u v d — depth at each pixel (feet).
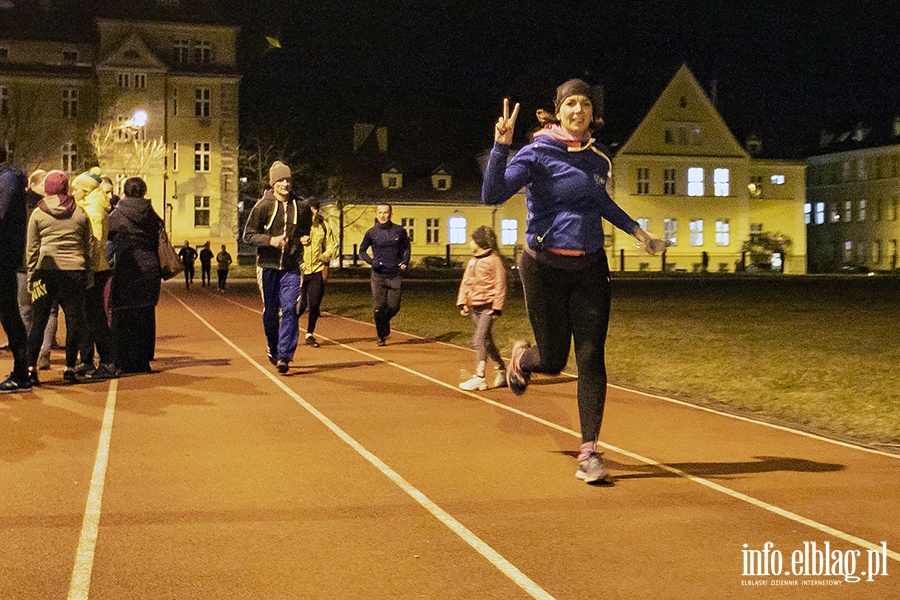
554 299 22.40
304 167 241.14
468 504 20.24
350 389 36.99
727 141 258.16
